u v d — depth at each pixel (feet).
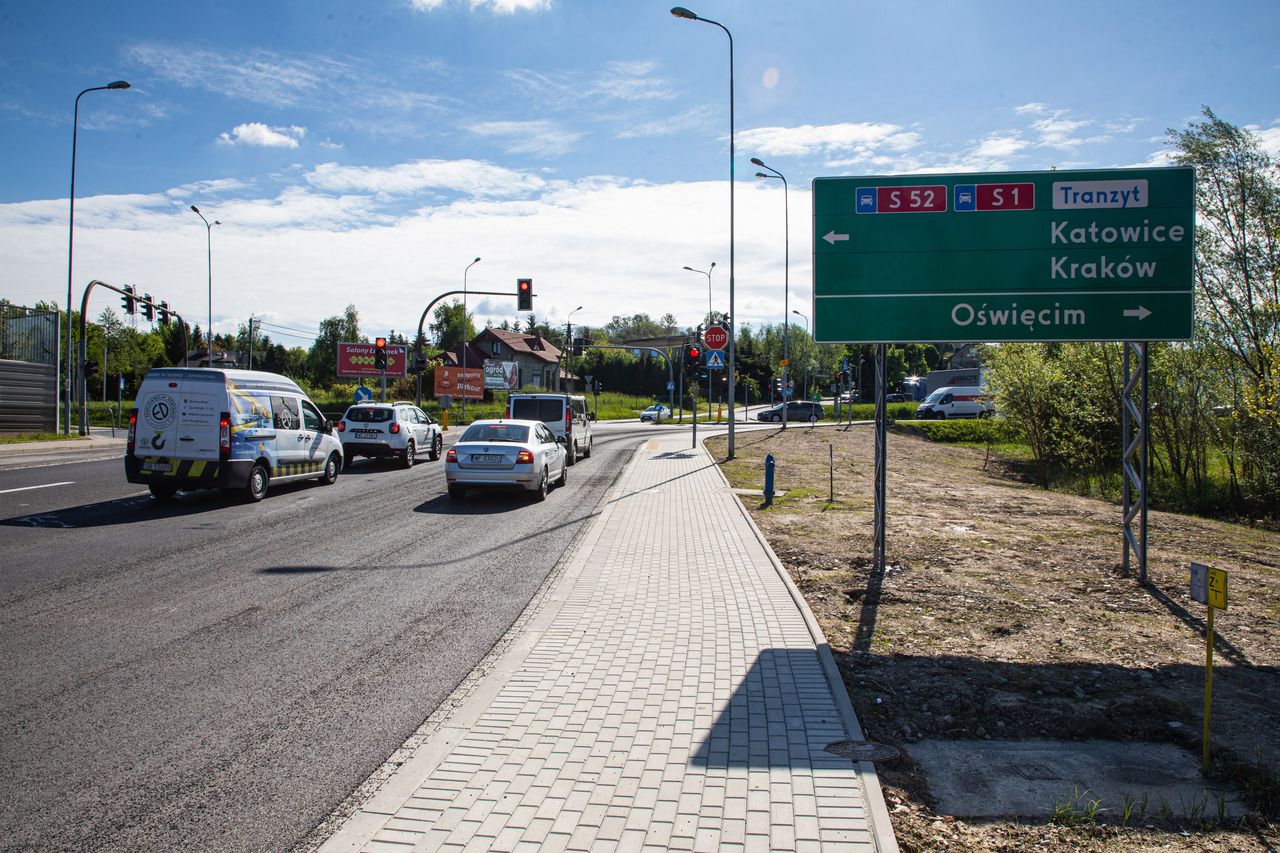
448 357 265.95
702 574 29.01
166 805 12.26
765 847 10.91
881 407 29.73
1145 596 26.89
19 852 10.88
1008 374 94.48
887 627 22.65
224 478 44.11
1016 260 29.30
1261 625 23.49
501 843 10.98
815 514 44.57
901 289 29.73
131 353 243.60
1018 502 54.65
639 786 12.71
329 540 35.63
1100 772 14.08
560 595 25.90
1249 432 66.49
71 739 14.66
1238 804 12.94
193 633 21.48
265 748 14.39
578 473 66.74
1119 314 28.89
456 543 35.32
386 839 11.09
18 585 26.30
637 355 311.88
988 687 17.99
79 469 61.87
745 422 189.67
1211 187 64.59
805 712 15.96
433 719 15.84
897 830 11.86
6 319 99.66
